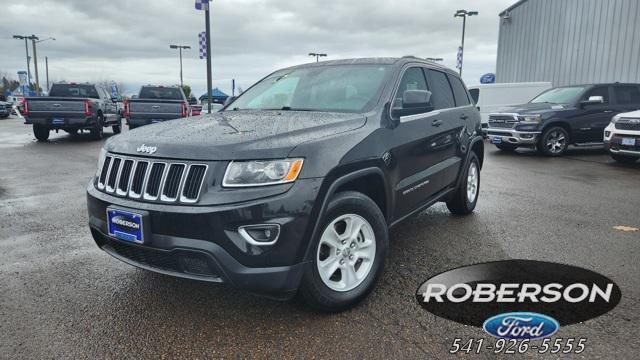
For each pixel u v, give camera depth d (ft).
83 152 41.50
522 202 21.66
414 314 10.45
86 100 49.37
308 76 14.78
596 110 40.40
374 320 10.19
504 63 87.30
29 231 17.01
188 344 9.28
